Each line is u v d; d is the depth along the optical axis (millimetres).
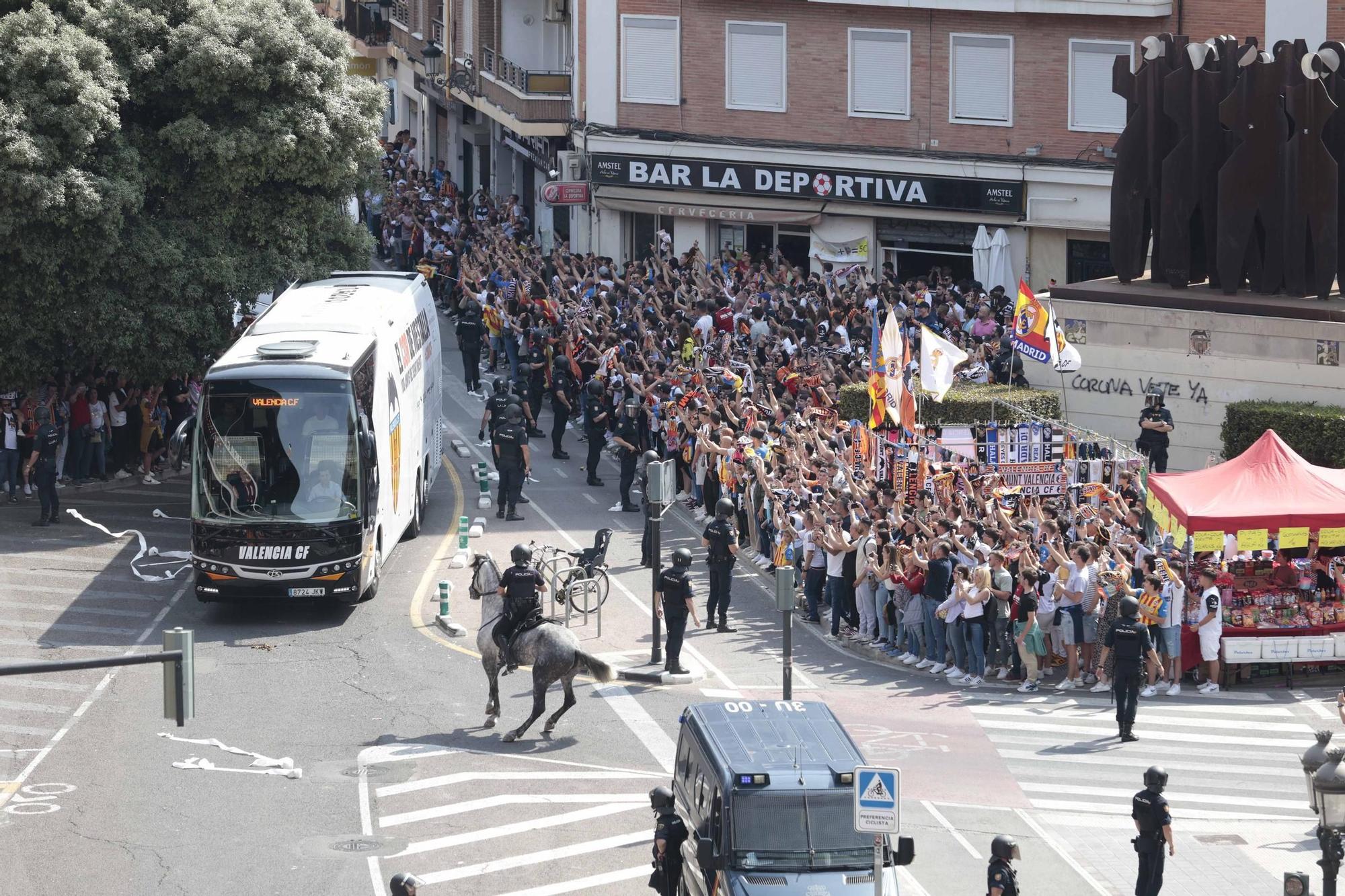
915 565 60906
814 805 38281
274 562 64000
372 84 88438
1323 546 61000
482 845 45812
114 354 81062
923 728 55062
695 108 119875
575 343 94875
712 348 90625
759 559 74375
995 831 47125
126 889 42688
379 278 85125
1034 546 61250
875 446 71750
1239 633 59062
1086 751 53094
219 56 80312
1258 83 80125
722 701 43906
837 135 115625
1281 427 77750
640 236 124562
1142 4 104000
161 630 64188
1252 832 47156
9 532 75875
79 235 77625
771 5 116188
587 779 50719
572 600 65750
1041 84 108625
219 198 83688
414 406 78125
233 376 64875
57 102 77250
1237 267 82000
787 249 119688
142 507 81062
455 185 159125
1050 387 86438
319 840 46062
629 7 120062
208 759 51812
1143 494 68125
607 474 89875
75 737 53375
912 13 111688
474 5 147750
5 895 42094
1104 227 107125
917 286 99125
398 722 55469
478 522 78312
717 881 37969
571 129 125250
